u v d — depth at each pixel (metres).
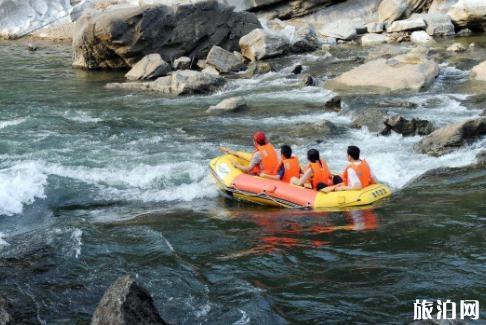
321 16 43.09
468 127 19.86
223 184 17.45
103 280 12.61
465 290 11.99
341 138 21.88
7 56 40.50
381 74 28.50
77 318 11.32
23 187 17.92
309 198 16.19
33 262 13.34
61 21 47.69
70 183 18.48
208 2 36.62
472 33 39.84
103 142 22.33
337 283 12.42
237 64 34.00
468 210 15.35
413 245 13.80
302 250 13.88
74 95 29.70
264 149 17.38
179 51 36.16
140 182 18.56
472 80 28.45
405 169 18.61
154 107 27.22
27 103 28.14
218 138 22.55
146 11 34.66
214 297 12.02
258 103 27.28
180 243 14.35
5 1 48.09
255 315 11.40
